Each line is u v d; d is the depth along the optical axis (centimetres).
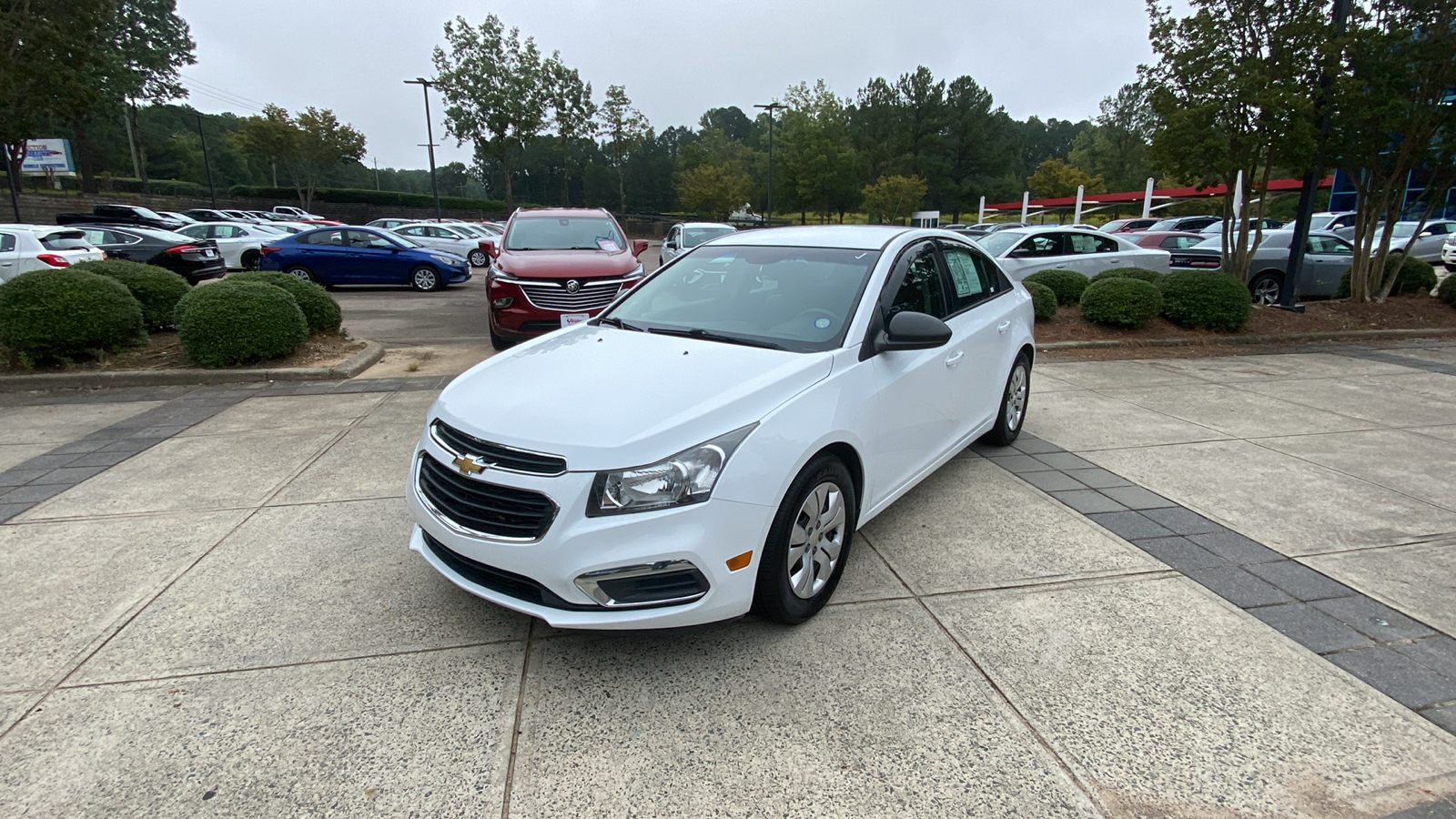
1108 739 246
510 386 310
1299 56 945
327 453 523
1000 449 545
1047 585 346
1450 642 302
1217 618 319
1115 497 453
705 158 6303
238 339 754
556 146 5228
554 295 827
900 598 334
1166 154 1062
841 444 317
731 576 268
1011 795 223
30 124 2317
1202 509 436
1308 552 381
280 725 250
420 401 668
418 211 5450
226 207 5053
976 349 446
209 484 464
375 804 218
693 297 402
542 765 233
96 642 296
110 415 621
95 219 2825
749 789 225
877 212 5581
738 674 278
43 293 739
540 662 285
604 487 254
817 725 252
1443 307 1173
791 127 5797
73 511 421
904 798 222
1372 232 1163
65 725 249
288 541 384
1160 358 907
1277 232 1430
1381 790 225
